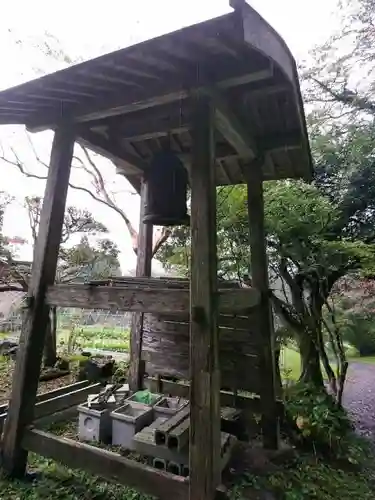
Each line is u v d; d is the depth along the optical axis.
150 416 3.23
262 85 2.36
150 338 3.89
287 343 4.88
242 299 2.62
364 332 5.77
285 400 3.64
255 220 3.34
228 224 4.43
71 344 6.71
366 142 4.61
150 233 4.27
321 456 3.13
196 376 1.98
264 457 3.03
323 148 4.88
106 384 4.48
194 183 2.18
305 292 4.32
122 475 2.16
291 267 4.38
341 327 4.55
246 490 2.55
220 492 1.89
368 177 4.55
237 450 3.06
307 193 4.31
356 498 2.54
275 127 3.12
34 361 2.63
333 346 4.21
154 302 2.23
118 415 3.15
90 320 8.95
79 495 2.32
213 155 2.22
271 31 1.70
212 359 1.98
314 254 4.11
